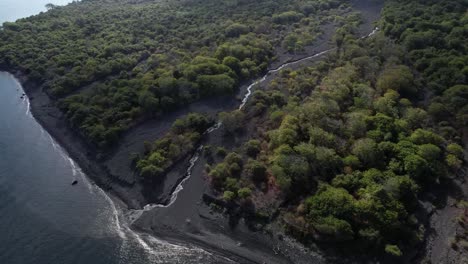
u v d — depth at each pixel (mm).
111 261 63406
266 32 150000
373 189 66188
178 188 79438
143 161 83438
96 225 72125
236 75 115875
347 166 72625
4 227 70750
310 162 74125
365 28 146125
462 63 100000
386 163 73625
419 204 68812
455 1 141375
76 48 141750
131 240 68250
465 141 83750
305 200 67875
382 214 61969
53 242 67438
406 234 61906
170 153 85500
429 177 72500
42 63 135000
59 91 115312
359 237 61469
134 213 75250
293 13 162750
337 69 107562
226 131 92938
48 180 85500
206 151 86750
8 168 88688
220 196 73688
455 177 74812
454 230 64312
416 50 112062
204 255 64562
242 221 69562
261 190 73125
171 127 95812
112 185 83250
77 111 101125
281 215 68250
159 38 149000
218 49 127000
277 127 88938
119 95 105188
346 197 64750
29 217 73500
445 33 119250
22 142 100250
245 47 129500
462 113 86500
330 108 87062
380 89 96875
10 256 64312
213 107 103625
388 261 59469
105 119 98250
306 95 101062
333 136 78688
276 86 108688
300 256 62562
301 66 120562
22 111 116750
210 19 167375
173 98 104250
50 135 103562
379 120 81812
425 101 94562
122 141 93375
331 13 165125
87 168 89312
